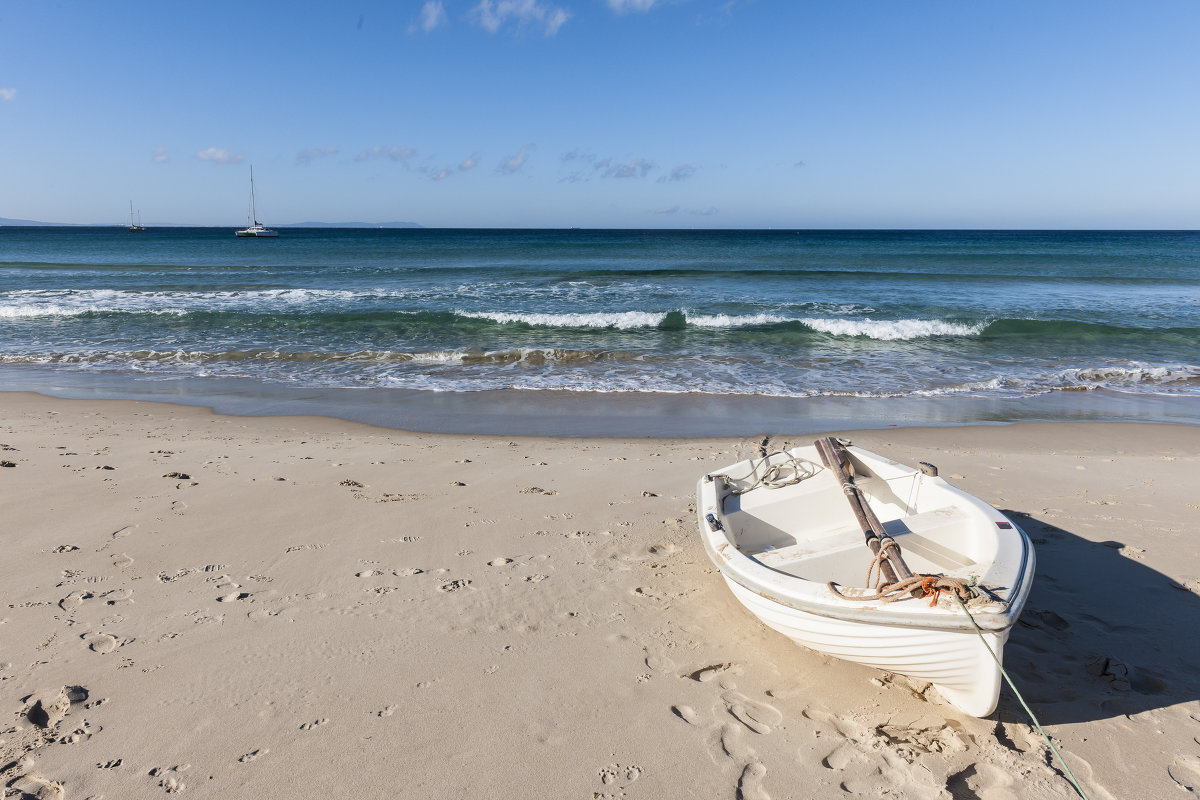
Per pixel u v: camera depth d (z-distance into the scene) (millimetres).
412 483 6805
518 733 3256
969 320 17766
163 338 16047
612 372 13008
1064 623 4223
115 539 5336
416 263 38219
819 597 3385
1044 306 20750
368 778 2961
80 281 27297
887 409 10398
